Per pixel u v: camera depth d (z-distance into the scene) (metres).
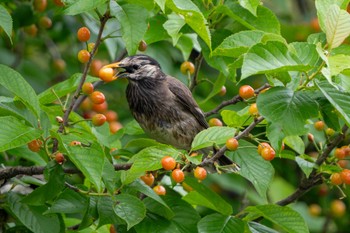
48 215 10.30
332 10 9.08
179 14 10.62
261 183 10.52
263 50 8.94
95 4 10.05
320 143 11.97
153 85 13.68
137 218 9.32
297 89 9.52
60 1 10.77
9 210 10.95
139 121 13.93
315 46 9.55
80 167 9.12
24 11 13.90
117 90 17.69
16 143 9.08
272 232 10.55
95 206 9.91
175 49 17.03
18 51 17.50
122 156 11.57
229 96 17.03
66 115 10.00
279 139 9.12
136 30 10.27
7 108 9.73
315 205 17.14
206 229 10.16
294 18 19.70
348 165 15.88
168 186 12.35
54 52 17.73
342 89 9.35
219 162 11.94
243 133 9.65
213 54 9.74
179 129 13.74
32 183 10.88
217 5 11.84
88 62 10.02
